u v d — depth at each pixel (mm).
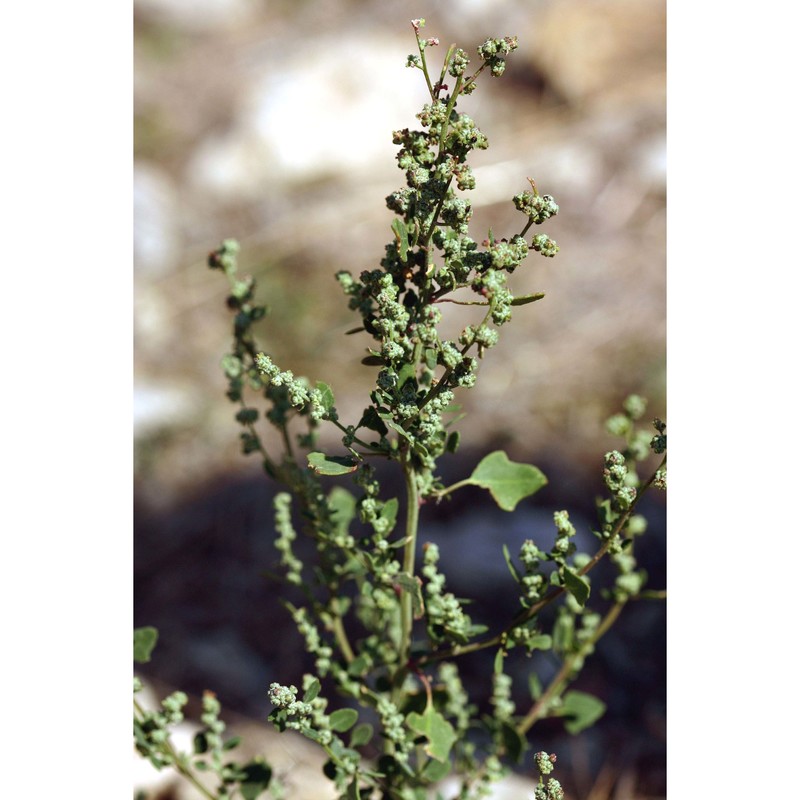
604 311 1380
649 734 940
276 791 775
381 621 771
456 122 646
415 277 663
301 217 1576
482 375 1302
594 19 1859
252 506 1188
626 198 1563
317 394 646
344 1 1979
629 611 1047
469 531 1102
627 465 765
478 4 1894
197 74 1814
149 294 1445
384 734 712
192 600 1085
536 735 938
